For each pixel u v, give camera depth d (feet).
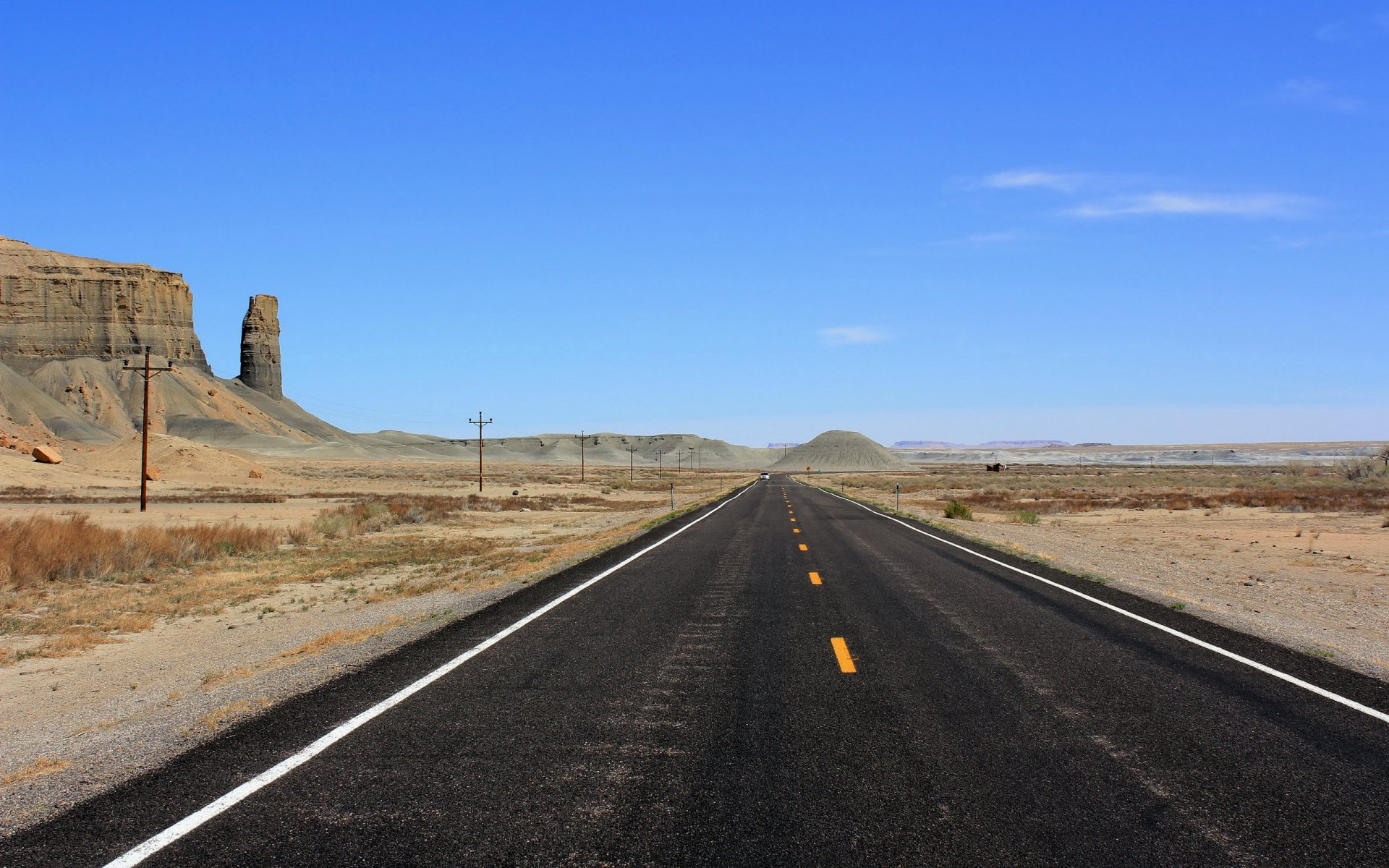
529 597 47.83
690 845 15.21
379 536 106.93
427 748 20.83
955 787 18.20
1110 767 19.57
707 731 22.29
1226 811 16.96
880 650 33.22
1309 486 233.76
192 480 295.69
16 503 168.96
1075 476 442.09
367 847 15.15
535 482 366.63
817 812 16.81
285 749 20.80
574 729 22.48
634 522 125.70
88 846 15.25
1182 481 323.57
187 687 28.81
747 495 232.73
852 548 79.30
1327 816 16.74
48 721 25.52
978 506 189.78
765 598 47.21
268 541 90.02
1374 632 41.68
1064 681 28.07
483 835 15.65
